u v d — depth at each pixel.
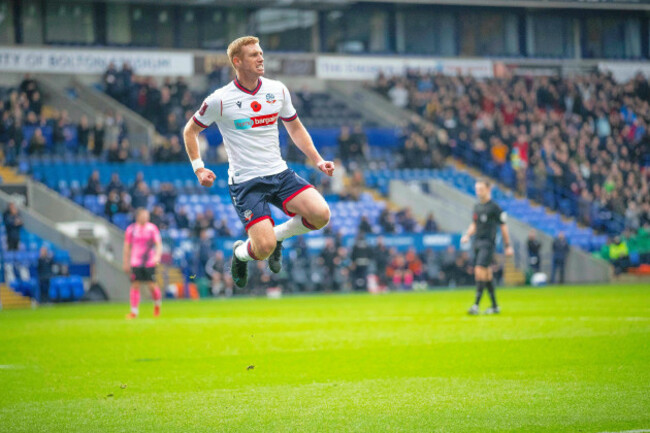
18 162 39.12
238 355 12.48
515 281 41.28
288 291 35.88
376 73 54.22
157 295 21.92
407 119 50.53
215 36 52.34
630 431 6.79
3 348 14.12
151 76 49.12
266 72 51.84
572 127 51.03
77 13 49.22
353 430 7.08
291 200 9.45
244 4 51.53
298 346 13.42
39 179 38.69
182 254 35.31
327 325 17.52
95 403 8.70
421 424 7.25
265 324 18.30
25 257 33.16
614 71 59.34
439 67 55.41
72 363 12.00
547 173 47.59
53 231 34.50
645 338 13.16
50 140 41.12
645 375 9.59
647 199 47.19
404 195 44.50
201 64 50.38
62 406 8.56
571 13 59.50
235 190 9.59
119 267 33.56
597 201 46.72
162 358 12.35
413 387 9.16
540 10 58.97
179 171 41.69
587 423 7.14
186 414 7.97
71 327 18.58
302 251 36.69
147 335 16.14
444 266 38.41
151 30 50.88
